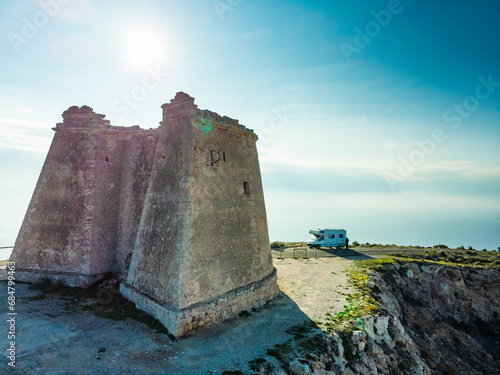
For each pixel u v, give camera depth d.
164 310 11.88
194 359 10.26
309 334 12.80
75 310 13.47
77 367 9.22
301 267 24.17
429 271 24.14
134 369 9.38
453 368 17.00
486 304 23.09
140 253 14.34
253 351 11.20
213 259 13.37
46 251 16.72
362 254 29.75
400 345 15.05
